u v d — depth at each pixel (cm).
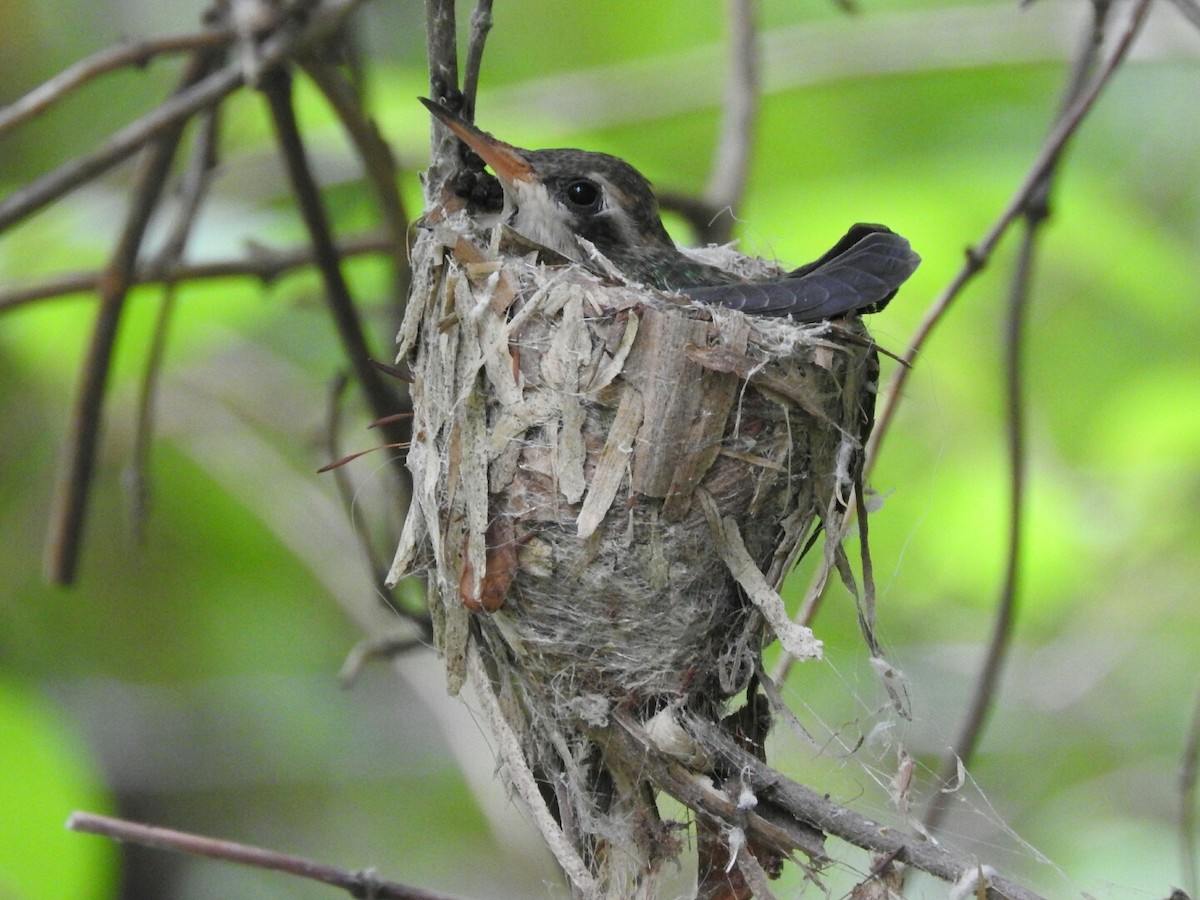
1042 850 1048
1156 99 1180
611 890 505
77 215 1000
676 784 501
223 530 1199
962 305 1046
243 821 1257
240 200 1001
